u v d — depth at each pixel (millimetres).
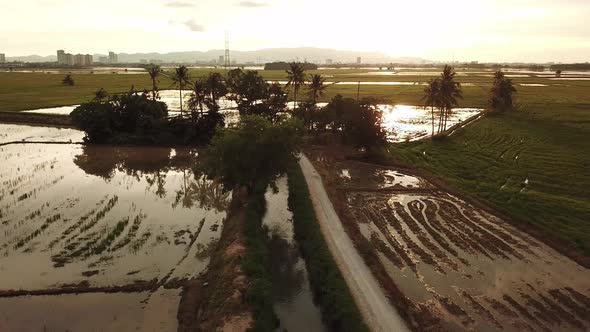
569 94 142625
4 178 53062
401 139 80438
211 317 25375
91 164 61438
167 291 28750
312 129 80250
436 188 51969
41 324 25141
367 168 61562
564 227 39625
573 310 27734
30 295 27812
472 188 51281
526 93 145875
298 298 28953
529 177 55344
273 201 47219
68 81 163000
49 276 30141
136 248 34781
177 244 35781
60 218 40594
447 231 39500
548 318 26859
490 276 31703
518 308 27859
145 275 30641
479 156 66125
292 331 25406
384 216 43031
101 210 43125
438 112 113750
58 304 27000
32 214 41406
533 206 44625
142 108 77812
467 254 35062
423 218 42594
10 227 38250
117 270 31219
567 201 46062
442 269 32562
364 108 66562
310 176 55125
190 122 76938
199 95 84125
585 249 35500
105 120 73750
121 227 38906
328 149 72938
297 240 37312
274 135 42875
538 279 31422
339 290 27594
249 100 86875
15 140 75125
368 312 25844
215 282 29047
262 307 25891
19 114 93688
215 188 51344
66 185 51031
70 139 76812
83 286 28984
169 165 62312
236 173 41625
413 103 128375
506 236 38500
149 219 41062
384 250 35375
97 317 25875
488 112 105750
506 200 46906
